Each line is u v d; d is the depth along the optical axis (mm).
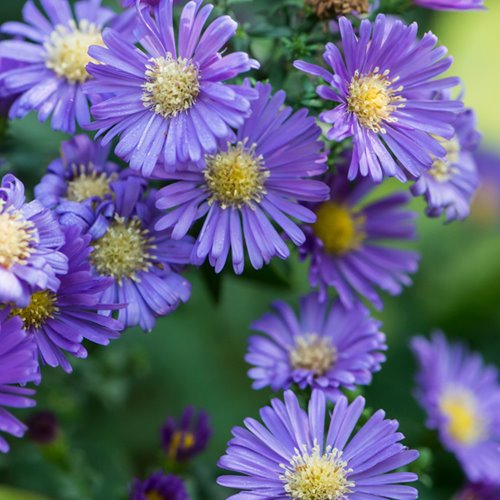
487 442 494
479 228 574
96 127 383
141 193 393
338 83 382
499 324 540
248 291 516
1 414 373
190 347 515
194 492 442
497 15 617
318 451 387
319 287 414
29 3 424
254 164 392
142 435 504
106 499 460
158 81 384
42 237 377
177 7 411
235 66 378
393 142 390
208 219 390
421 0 410
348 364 408
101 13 426
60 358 383
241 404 511
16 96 417
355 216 428
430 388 480
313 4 403
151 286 391
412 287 540
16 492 444
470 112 422
